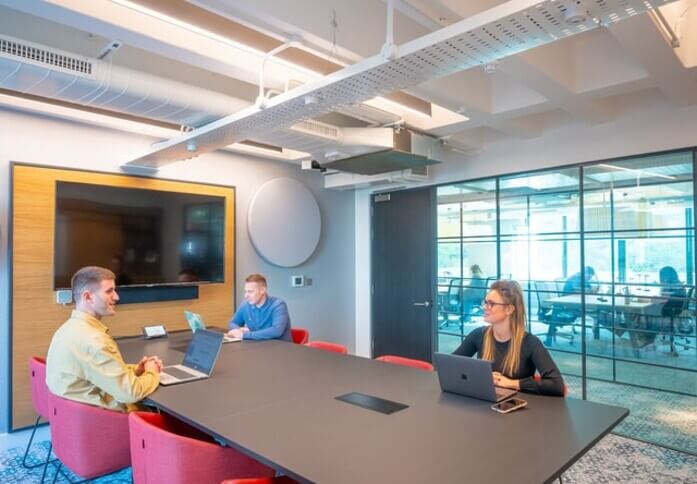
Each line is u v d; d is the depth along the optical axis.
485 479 1.30
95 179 3.92
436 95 3.15
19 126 3.55
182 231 4.38
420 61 1.92
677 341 3.64
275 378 2.44
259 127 2.79
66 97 2.59
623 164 3.94
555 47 2.97
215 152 4.77
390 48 1.86
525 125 4.27
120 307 4.04
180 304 4.46
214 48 2.52
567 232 4.28
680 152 3.63
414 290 5.57
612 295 4.00
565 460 1.43
